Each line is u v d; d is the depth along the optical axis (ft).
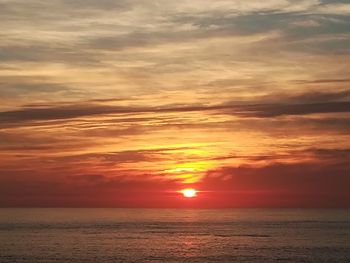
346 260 316.19
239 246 399.24
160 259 324.19
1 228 648.79
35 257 334.03
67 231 587.68
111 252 360.07
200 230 604.90
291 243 421.59
